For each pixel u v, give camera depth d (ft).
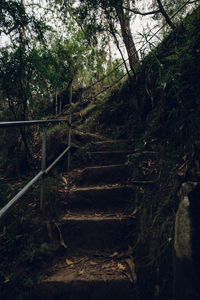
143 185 6.46
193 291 2.12
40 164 10.19
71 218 6.02
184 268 2.32
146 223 5.14
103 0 9.64
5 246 5.47
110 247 5.42
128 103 13.04
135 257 4.75
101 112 13.73
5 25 8.51
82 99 20.76
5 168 10.43
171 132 6.83
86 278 4.37
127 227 5.59
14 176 9.93
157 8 12.80
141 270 4.28
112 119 12.84
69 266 4.92
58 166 9.48
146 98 10.55
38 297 4.31
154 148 7.43
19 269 4.84
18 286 4.45
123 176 7.82
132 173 7.48
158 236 4.47
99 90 22.38
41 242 5.53
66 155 9.68
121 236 5.52
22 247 5.44
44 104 13.58
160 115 7.93
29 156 10.23
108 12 10.01
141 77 11.39
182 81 6.00
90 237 5.62
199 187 3.76
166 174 5.82
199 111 4.81
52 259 5.15
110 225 5.67
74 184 8.06
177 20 12.12
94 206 6.79
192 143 5.21
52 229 5.82
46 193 6.97
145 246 4.69
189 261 2.35
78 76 22.53
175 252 2.61
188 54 6.45
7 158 10.69
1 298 4.33
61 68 11.57
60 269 4.83
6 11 8.31
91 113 15.61
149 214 5.27
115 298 4.11
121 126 11.97
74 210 6.77
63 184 7.98
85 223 5.78
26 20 8.85
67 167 9.28
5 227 6.11
